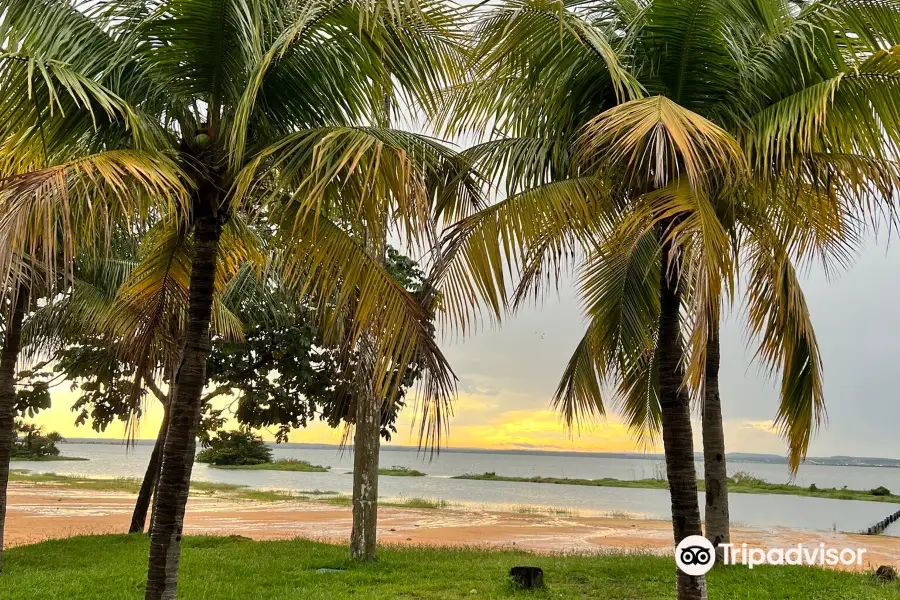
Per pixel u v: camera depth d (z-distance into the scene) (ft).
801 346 21.34
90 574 30.45
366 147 13.03
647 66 19.34
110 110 12.83
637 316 26.94
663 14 17.88
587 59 18.48
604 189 18.15
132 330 23.27
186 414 15.71
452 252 17.52
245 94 14.15
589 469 427.33
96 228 16.02
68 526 59.31
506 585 29.17
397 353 15.49
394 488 163.63
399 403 40.45
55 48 14.42
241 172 14.20
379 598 26.53
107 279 32.53
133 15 15.71
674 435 19.21
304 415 48.16
